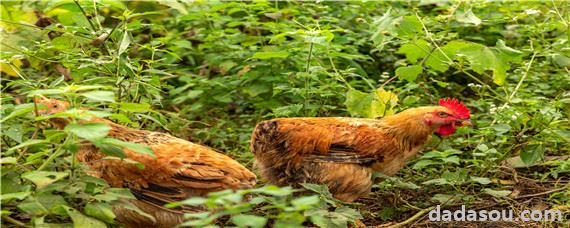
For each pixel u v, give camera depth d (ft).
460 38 29.53
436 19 24.49
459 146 23.62
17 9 25.79
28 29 24.52
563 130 21.63
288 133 19.01
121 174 16.43
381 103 22.16
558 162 21.31
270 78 25.58
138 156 16.44
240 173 16.44
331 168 19.07
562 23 23.40
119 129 17.19
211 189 16.17
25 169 16.11
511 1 28.25
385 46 28.86
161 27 21.97
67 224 14.96
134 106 16.71
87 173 16.48
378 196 21.52
